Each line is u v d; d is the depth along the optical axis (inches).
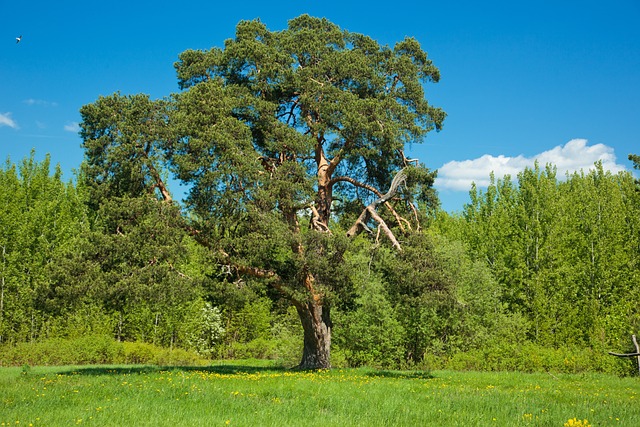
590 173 2110.0
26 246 1585.9
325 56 999.6
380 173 1098.1
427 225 1071.6
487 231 1875.0
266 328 1888.5
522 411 495.5
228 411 465.7
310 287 972.6
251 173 847.1
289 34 1053.2
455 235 1989.4
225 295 867.4
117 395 529.0
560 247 1599.4
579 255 1630.2
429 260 909.2
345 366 1346.0
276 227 850.8
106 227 885.8
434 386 716.0
